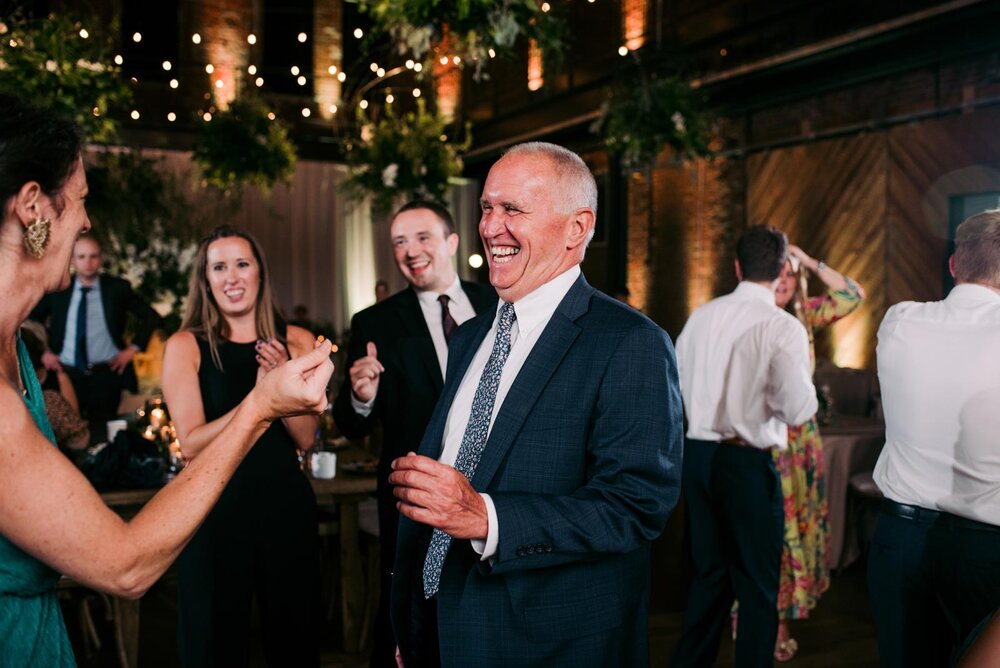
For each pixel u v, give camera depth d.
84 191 1.24
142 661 3.66
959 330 2.22
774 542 3.11
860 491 4.79
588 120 10.39
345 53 13.61
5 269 1.16
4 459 1.06
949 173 6.82
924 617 2.31
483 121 12.95
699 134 6.96
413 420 2.75
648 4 9.23
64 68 5.33
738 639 3.11
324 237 13.57
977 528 2.15
